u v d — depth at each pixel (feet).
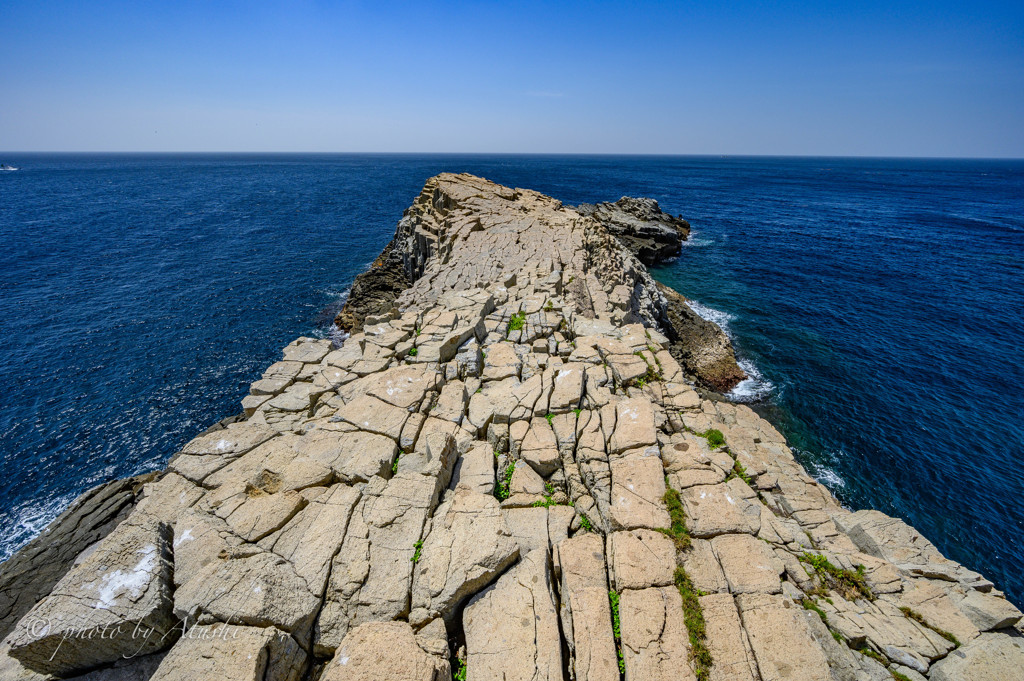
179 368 99.91
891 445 74.90
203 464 32.53
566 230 116.37
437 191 152.56
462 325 53.83
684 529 28.55
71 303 129.70
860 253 182.80
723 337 104.47
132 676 22.40
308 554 25.98
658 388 45.32
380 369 47.88
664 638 22.43
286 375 48.29
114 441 79.66
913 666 24.34
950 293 138.62
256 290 141.08
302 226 227.20
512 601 24.30
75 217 245.24
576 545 27.58
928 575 30.48
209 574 23.47
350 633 21.52
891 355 101.65
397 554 26.50
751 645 22.45
